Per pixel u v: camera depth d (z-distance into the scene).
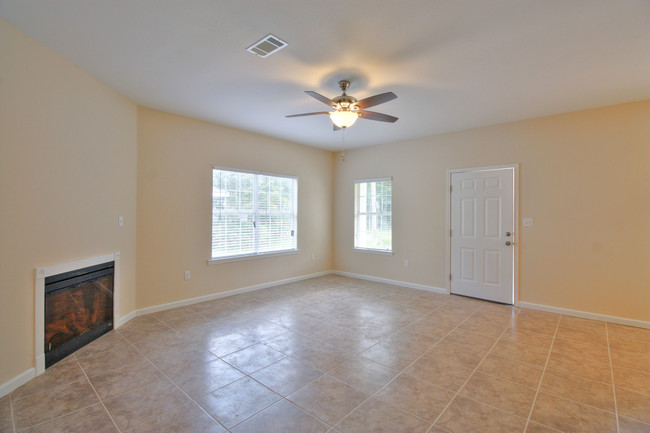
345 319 3.67
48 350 2.49
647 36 2.21
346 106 2.84
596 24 2.07
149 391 2.17
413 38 2.26
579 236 3.77
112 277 3.27
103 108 3.07
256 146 4.94
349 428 1.81
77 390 2.18
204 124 4.30
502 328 3.39
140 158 3.72
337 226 6.32
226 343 2.99
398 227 5.38
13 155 2.17
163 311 3.92
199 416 1.91
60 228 2.58
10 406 1.99
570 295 3.82
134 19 2.05
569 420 1.89
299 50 2.43
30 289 2.32
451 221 4.79
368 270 5.81
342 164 6.23
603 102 3.49
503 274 4.30
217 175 4.50
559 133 3.89
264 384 2.27
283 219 5.45
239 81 3.00
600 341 3.05
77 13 1.99
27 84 2.26
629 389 2.23
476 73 2.80
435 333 3.25
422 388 2.23
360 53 2.47
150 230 3.82
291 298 4.55
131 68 2.75
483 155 4.47
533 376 2.40
